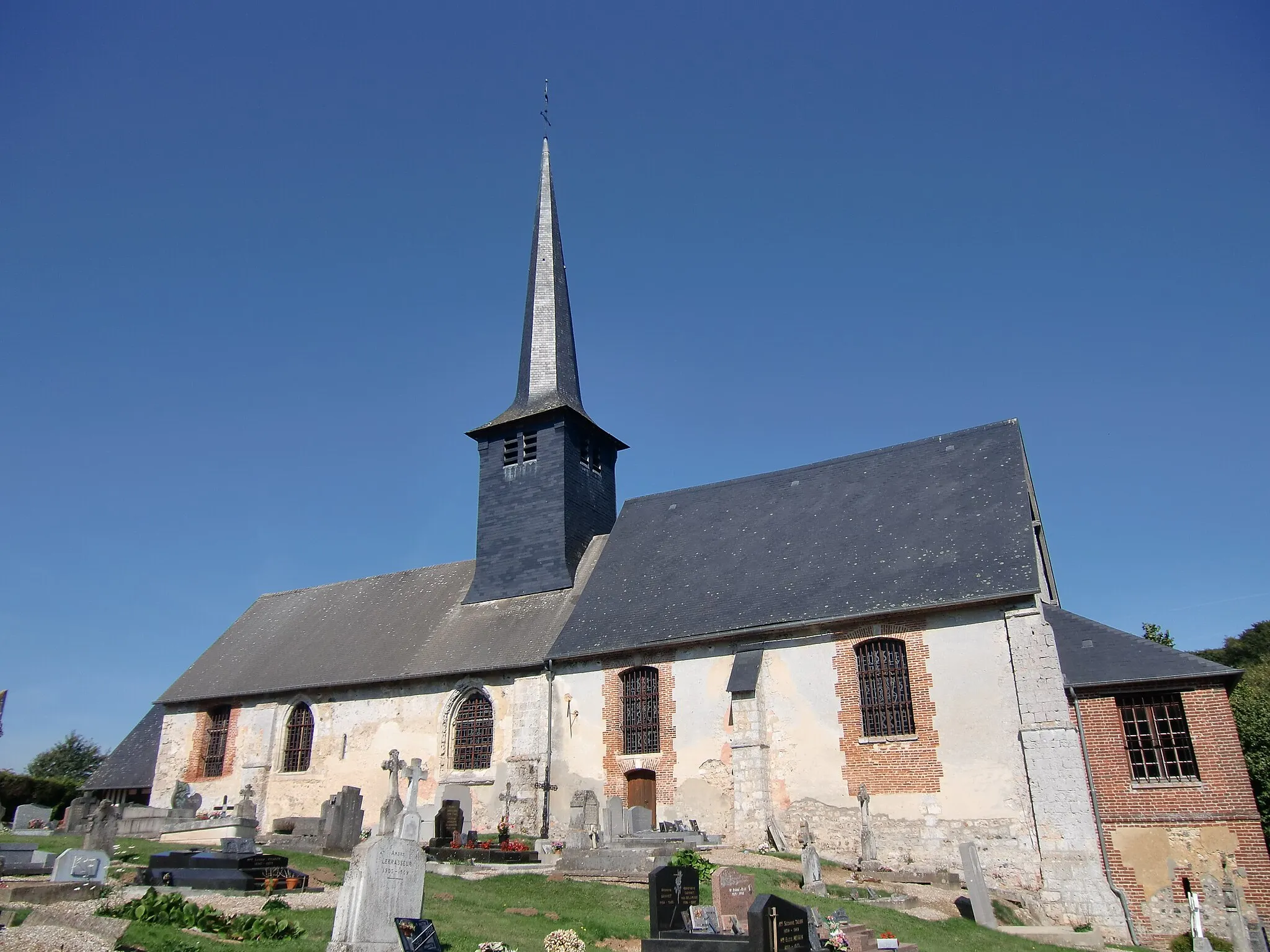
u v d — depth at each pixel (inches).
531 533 1155.9
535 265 1355.8
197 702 1257.4
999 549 816.9
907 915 608.1
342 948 387.5
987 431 997.2
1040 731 723.4
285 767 1158.3
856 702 812.0
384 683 1098.7
